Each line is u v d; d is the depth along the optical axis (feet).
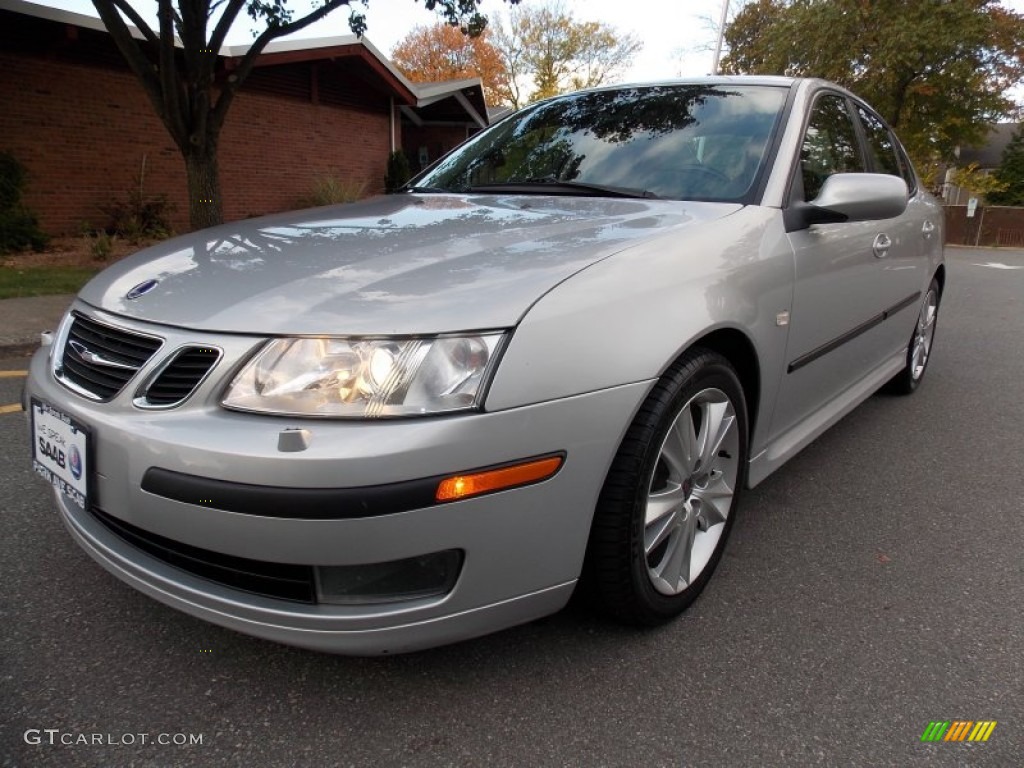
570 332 5.54
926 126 83.71
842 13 77.97
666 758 5.47
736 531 9.13
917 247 12.62
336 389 5.08
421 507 5.00
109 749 5.45
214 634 6.82
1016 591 7.84
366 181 54.08
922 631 7.09
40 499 9.41
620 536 6.11
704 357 6.62
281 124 46.70
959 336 22.16
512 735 5.66
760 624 7.14
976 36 73.31
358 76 51.67
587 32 138.10
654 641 6.83
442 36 137.59
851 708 6.02
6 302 21.80
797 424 9.38
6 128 33.27
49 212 35.27
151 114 38.63
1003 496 10.28
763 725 5.81
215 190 26.48
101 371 5.99
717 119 9.34
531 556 5.58
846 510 9.77
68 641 6.68
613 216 7.50
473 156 10.70
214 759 5.39
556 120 10.56
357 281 5.78
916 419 13.67
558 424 5.43
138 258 7.36
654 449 6.17
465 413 5.10
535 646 6.72
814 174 9.11
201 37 24.57
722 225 7.32
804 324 8.34
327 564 5.04
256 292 5.79
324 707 5.93
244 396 5.24
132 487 5.45
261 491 4.95
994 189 105.60
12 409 13.10
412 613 5.30
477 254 6.28
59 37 33.88
